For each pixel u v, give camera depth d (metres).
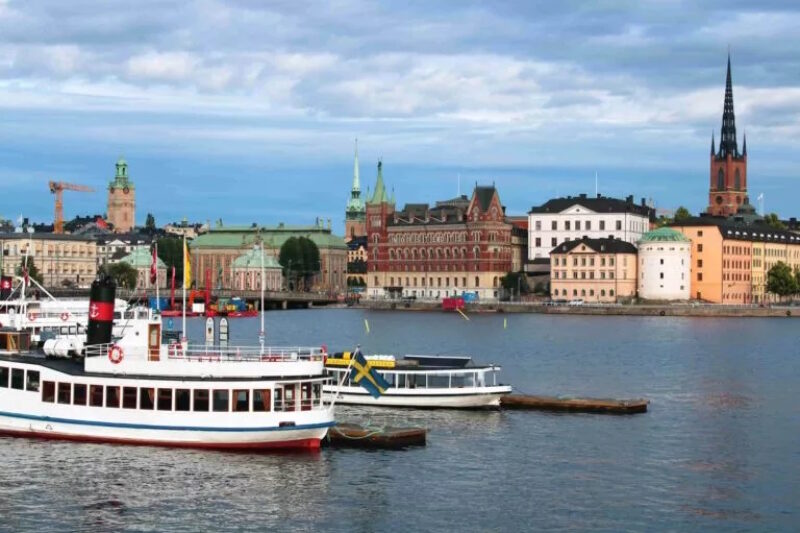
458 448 94.19
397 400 113.75
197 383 88.00
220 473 83.00
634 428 105.50
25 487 79.06
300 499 77.50
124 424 89.38
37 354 97.81
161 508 75.12
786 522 74.31
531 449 94.62
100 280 93.38
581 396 129.88
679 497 80.00
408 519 73.81
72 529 70.94
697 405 122.19
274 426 87.94
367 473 84.50
